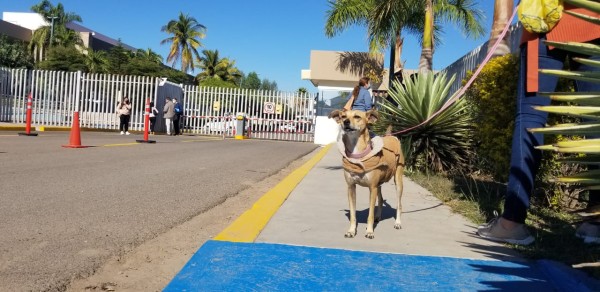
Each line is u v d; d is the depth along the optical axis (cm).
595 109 219
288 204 634
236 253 402
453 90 1305
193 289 326
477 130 828
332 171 1038
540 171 610
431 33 1438
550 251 436
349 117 459
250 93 2828
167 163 1051
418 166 1044
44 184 696
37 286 327
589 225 468
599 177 221
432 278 365
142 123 2650
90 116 2586
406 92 1065
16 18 7006
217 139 2323
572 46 227
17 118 2473
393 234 500
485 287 351
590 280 351
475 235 502
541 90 448
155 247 432
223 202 658
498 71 693
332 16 2077
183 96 2891
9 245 413
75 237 448
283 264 380
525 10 434
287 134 2738
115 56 5847
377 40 1656
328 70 3097
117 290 331
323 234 483
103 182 745
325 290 334
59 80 2566
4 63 4975
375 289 340
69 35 6209
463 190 786
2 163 879
